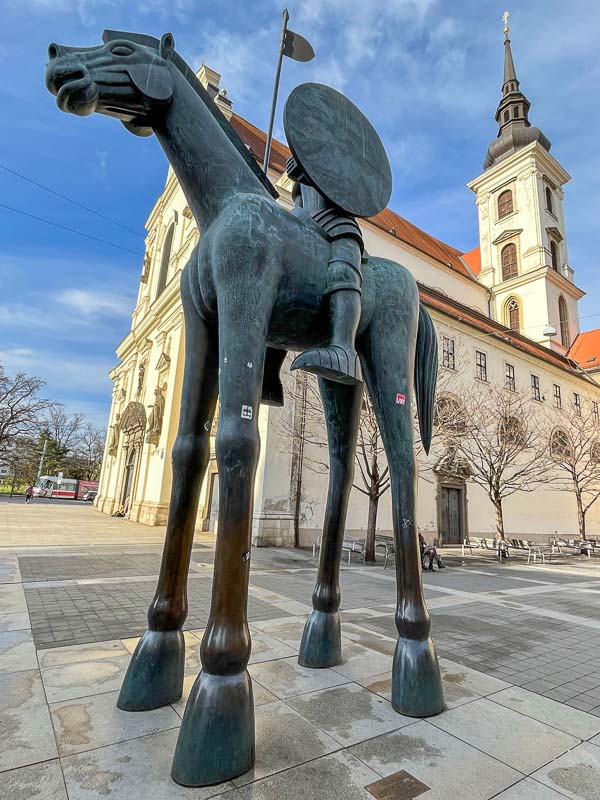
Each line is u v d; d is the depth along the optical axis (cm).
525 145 3481
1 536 1197
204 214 278
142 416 2273
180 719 245
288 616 504
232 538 219
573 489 2369
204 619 483
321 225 311
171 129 271
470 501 2052
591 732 256
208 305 270
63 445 5809
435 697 268
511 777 207
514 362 2400
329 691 290
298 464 1484
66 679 296
